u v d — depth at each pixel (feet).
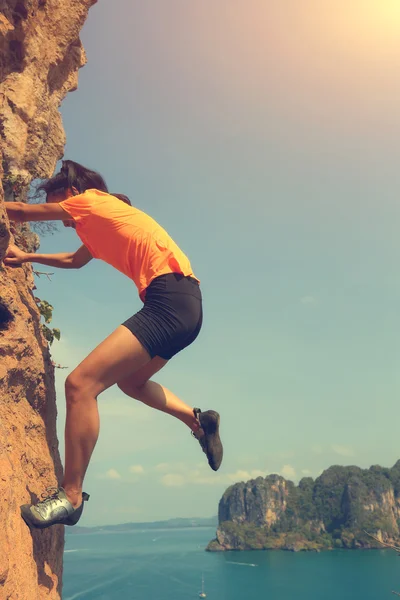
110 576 537.65
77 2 14.16
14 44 12.03
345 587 442.91
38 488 9.07
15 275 10.59
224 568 601.21
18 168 11.87
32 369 9.77
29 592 7.04
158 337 8.23
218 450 9.97
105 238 9.07
